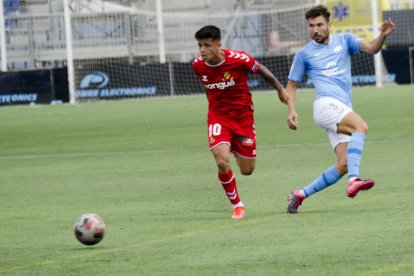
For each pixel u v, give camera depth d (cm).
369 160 3922
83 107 9119
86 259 2066
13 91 10088
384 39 2708
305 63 2772
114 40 10950
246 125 2728
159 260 2019
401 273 1783
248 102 2717
